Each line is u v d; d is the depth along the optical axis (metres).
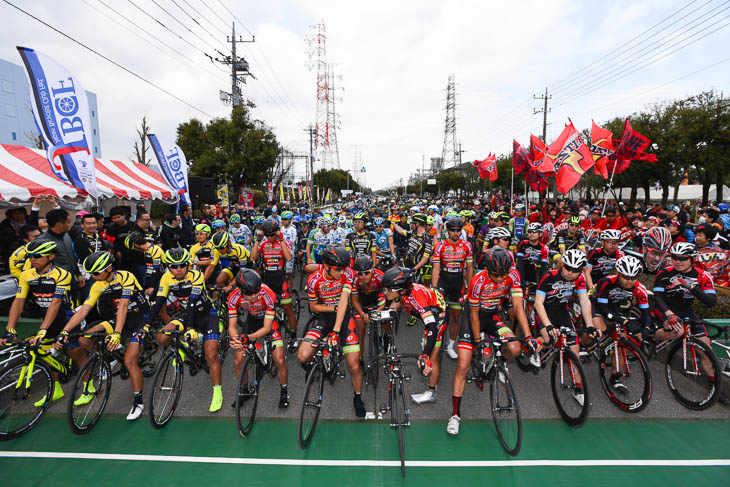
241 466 3.06
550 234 7.54
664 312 3.82
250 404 3.58
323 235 7.43
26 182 6.74
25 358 3.59
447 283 4.98
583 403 3.32
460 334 3.56
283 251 5.11
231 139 23.55
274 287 5.16
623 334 3.93
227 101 23.94
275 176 39.12
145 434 3.47
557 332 3.56
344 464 3.08
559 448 3.24
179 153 11.44
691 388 4.02
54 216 4.68
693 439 3.32
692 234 7.63
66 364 4.05
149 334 4.11
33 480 2.91
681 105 20.02
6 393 3.58
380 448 3.29
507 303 5.23
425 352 3.35
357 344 3.67
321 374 3.57
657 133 20.20
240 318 5.88
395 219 9.51
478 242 9.26
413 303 3.58
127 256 6.14
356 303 3.89
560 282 3.73
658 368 4.58
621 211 9.62
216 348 3.84
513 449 3.12
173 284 3.83
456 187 51.53
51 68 5.71
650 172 21.20
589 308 3.84
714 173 19.17
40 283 3.61
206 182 16.58
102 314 4.14
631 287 3.78
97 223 5.96
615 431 3.45
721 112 18.17
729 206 8.72
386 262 7.33
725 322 4.75
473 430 3.53
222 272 5.14
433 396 3.97
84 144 6.04
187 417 3.76
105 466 3.06
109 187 9.19
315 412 3.46
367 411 3.85
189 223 9.12
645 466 3.00
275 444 3.34
